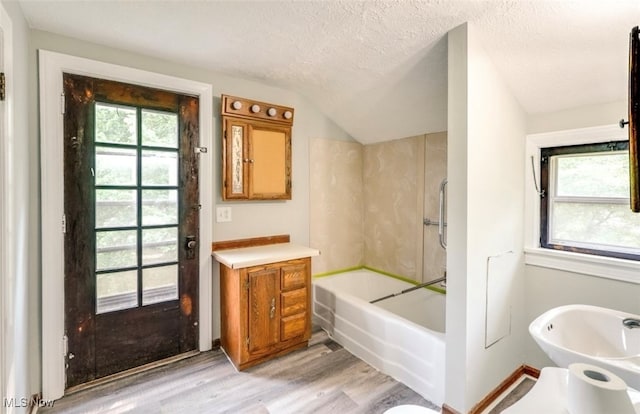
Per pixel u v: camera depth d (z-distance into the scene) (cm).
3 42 125
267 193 248
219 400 180
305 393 187
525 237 205
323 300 270
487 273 171
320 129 293
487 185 170
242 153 236
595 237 187
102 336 194
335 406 176
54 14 156
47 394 176
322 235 301
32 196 169
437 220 264
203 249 228
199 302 229
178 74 214
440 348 175
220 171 236
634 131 99
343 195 316
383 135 298
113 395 183
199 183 226
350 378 202
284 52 196
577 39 149
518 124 195
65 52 178
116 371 199
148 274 208
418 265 281
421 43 175
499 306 181
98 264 191
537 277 201
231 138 230
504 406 175
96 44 186
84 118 184
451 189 164
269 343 219
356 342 231
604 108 174
